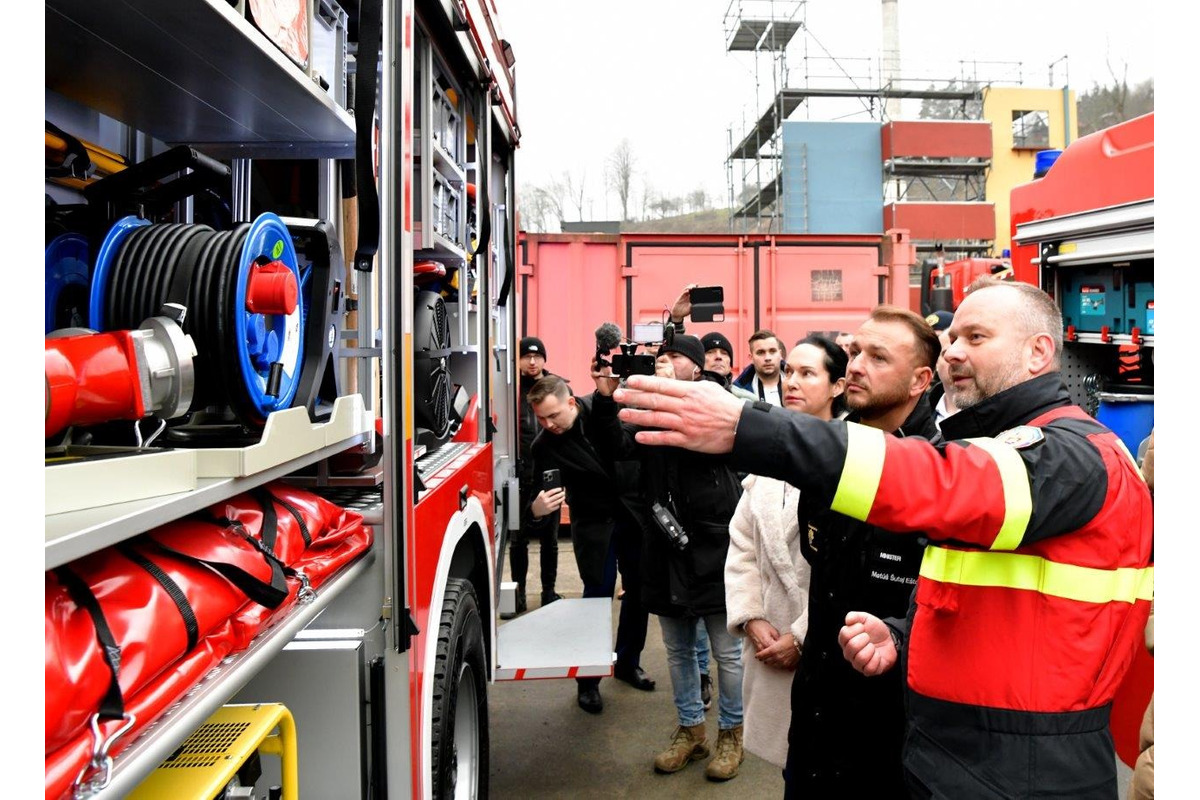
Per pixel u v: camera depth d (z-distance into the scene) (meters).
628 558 4.11
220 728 1.29
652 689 4.27
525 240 7.20
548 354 7.24
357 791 1.70
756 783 3.29
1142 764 1.40
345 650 1.71
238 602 1.19
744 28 24.00
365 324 1.88
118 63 1.45
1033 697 1.34
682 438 1.28
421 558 1.93
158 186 1.59
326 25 1.76
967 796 1.38
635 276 7.29
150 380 1.13
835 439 1.24
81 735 0.86
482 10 3.03
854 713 1.96
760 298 7.39
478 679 2.65
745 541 2.68
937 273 7.43
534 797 3.18
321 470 1.80
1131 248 3.17
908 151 20.80
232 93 1.60
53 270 1.38
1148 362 3.49
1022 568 1.37
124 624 0.96
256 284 1.35
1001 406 1.53
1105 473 1.31
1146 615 1.39
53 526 0.87
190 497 1.08
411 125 1.88
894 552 1.92
